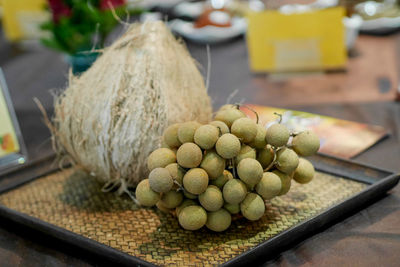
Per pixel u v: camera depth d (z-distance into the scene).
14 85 1.21
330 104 1.10
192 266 0.66
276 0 1.49
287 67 1.26
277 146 0.70
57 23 1.08
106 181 0.82
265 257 0.67
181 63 0.80
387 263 0.67
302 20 1.21
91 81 0.78
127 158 0.76
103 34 1.09
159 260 0.67
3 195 0.82
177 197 0.70
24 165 0.87
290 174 0.73
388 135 0.96
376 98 1.12
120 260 0.66
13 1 1.45
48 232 0.71
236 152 0.67
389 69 1.28
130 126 0.75
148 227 0.74
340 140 0.93
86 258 0.70
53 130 0.85
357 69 1.29
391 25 1.54
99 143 0.77
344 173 0.83
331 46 1.24
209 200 0.68
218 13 1.52
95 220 0.76
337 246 0.69
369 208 0.76
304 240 0.71
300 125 0.98
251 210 0.69
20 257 0.70
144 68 0.76
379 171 0.81
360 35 1.56
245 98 1.15
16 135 0.88
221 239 0.71
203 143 0.67
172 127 0.70
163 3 1.72
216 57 1.41
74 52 1.08
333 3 1.48
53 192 0.83
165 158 0.69
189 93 0.79
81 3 1.05
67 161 0.90
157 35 0.78
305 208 0.76
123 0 1.08
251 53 1.25
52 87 1.19
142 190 0.68
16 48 1.49
